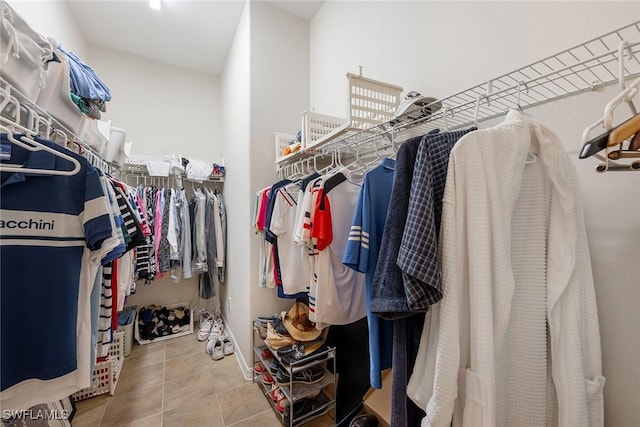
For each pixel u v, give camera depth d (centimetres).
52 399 74
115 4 220
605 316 76
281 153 213
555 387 64
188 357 231
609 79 76
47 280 73
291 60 235
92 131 139
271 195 175
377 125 114
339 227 131
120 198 116
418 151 70
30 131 71
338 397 172
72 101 107
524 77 95
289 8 229
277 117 225
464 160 62
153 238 247
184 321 287
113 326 116
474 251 59
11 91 74
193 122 319
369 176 97
